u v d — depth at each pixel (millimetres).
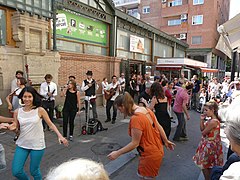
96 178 976
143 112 2871
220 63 40969
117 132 6781
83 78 10484
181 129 6090
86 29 10789
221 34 4684
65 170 989
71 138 5898
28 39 7359
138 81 11922
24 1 7199
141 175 2789
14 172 3023
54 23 8531
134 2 40938
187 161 4727
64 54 9312
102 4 11539
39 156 3170
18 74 6125
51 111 6750
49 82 6668
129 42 14133
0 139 5742
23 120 3086
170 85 7613
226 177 1329
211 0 33250
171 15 36812
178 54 23594
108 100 7965
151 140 2754
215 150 3158
